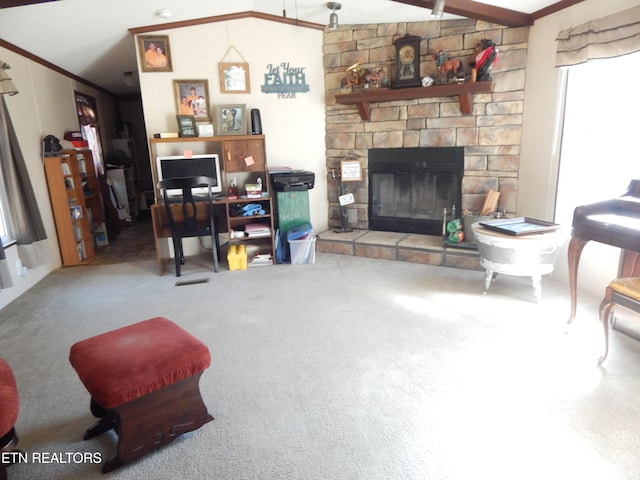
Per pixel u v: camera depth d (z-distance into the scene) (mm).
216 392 2092
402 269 3877
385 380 2150
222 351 2488
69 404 2062
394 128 4250
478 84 3576
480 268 3732
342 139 4523
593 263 3143
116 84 6531
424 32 3953
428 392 2037
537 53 3455
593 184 3107
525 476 1533
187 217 3840
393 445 1706
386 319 2852
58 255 4434
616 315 2596
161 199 4164
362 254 4305
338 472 1581
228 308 3135
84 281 3938
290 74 4379
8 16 3240
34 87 4270
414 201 4438
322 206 4773
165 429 1702
